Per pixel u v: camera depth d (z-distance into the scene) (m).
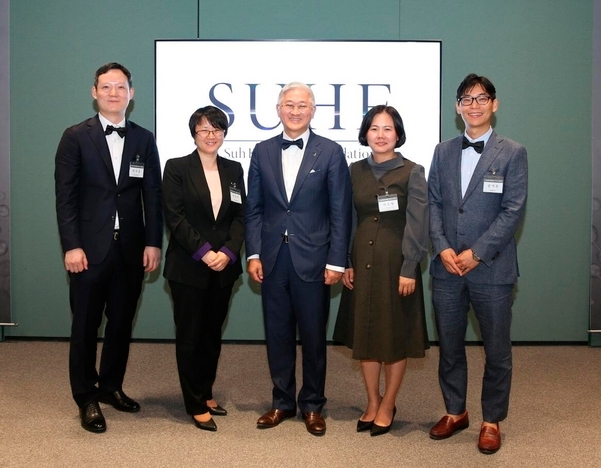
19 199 5.17
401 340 3.01
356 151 5.10
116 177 3.18
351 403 3.65
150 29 5.08
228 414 3.43
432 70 5.05
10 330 5.24
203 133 3.10
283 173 3.09
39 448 2.93
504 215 2.82
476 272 2.91
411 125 5.08
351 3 5.07
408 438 3.10
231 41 5.05
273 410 3.29
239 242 3.15
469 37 5.07
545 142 5.10
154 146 3.34
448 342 3.09
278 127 5.10
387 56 5.05
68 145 3.08
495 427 2.99
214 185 3.18
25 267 5.20
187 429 3.19
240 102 5.08
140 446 2.97
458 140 3.02
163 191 3.13
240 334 5.25
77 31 5.07
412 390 3.89
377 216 3.04
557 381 4.12
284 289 3.12
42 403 3.57
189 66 5.05
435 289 3.09
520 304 5.19
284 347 3.22
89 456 2.85
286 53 5.06
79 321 3.13
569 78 5.07
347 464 2.79
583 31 5.04
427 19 5.07
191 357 3.15
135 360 4.61
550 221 5.14
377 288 2.99
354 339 3.01
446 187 2.99
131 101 5.13
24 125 5.12
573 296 5.18
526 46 5.05
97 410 3.18
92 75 5.10
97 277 3.11
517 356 4.81
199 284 3.07
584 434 3.16
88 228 3.10
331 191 3.05
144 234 3.33
